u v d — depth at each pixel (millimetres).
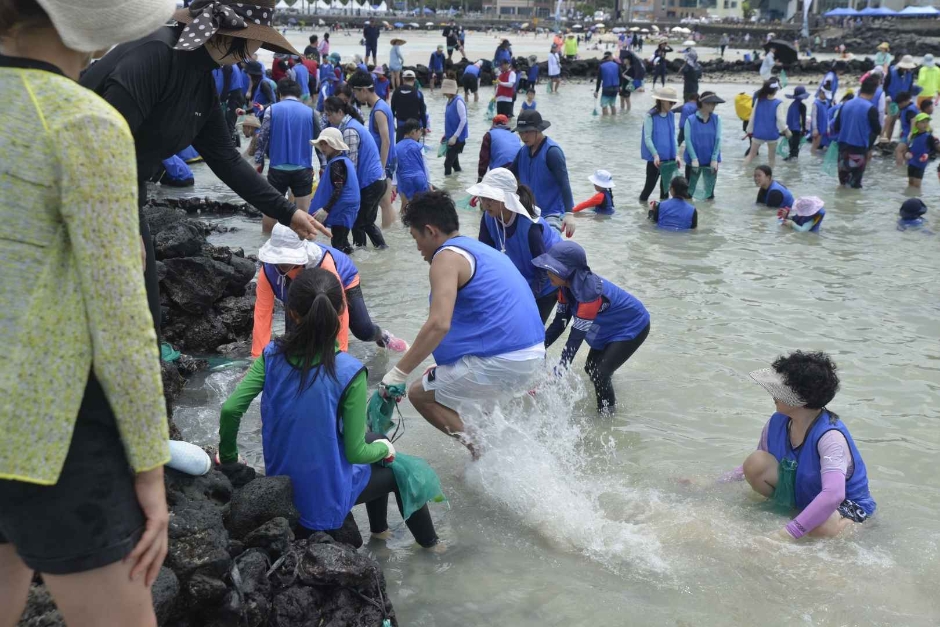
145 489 1801
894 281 8805
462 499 4590
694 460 5062
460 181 14023
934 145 13695
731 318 7594
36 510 1703
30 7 1669
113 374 1680
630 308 5539
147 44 3146
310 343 3553
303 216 3941
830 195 13406
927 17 76250
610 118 23422
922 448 5242
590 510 4445
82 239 1630
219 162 3809
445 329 4367
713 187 12734
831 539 4172
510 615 3633
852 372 6414
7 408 1634
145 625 1881
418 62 40312
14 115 1612
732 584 3855
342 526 3826
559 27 92625
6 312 1627
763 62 38062
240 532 3455
